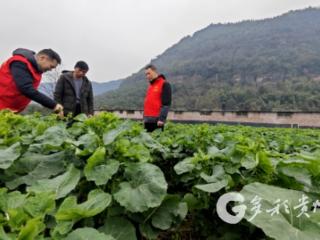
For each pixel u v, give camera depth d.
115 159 2.18
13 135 2.91
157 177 1.88
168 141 3.54
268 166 2.07
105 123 3.50
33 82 4.91
